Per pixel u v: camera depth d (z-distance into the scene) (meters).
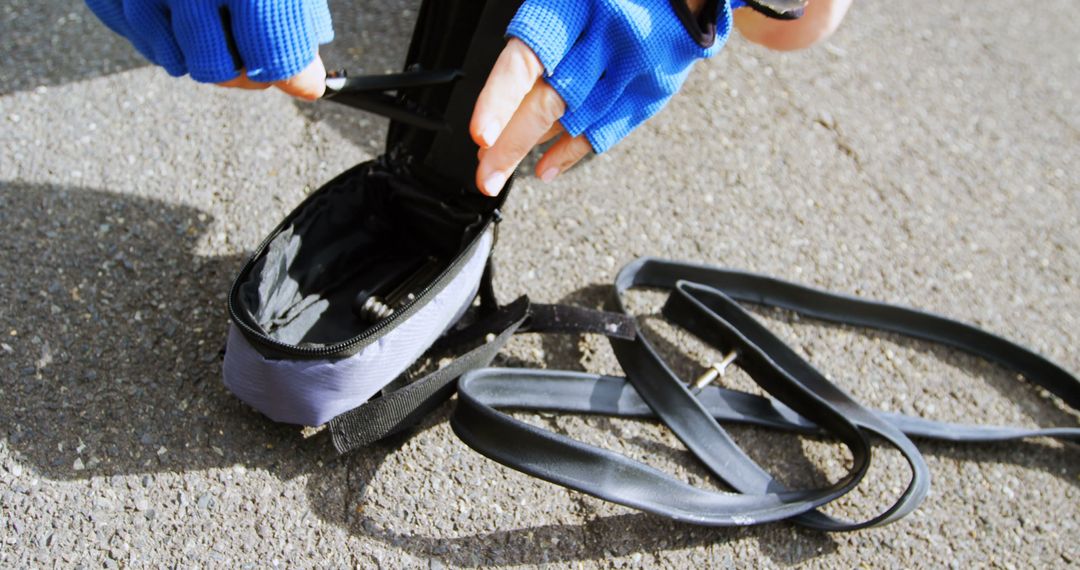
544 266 1.67
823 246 1.85
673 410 1.42
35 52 1.85
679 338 1.62
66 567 1.17
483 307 1.48
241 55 0.99
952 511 1.47
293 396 1.19
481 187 1.12
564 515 1.33
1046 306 1.85
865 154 2.09
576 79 1.07
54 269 1.48
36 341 1.38
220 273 1.52
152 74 1.85
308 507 1.27
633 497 1.23
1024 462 1.57
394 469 1.33
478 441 1.26
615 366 1.54
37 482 1.23
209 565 1.19
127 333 1.41
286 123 1.81
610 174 1.87
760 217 1.88
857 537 1.40
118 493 1.24
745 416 1.49
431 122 1.32
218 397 1.36
